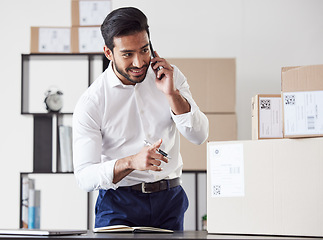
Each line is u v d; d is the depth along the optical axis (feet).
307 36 17.38
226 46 17.42
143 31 7.04
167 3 17.56
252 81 17.34
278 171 6.33
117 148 7.91
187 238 5.73
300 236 6.19
